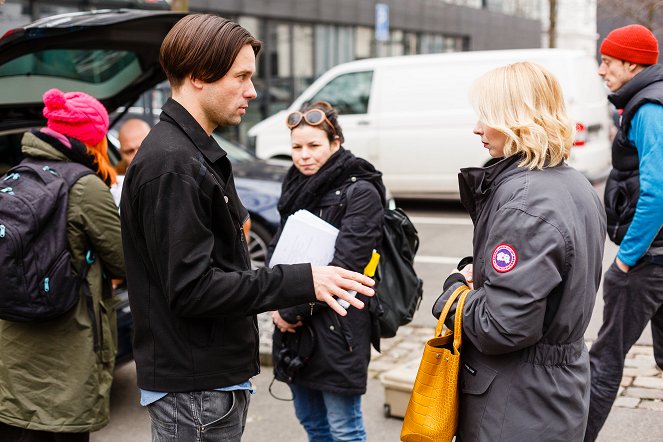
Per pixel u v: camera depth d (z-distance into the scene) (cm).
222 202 204
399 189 1009
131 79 430
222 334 209
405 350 495
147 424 399
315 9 1798
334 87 1038
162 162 198
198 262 196
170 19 374
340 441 298
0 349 297
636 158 320
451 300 221
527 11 3130
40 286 281
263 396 432
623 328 319
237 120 213
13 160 432
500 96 215
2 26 431
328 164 297
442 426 220
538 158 208
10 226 275
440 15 2400
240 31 207
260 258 622
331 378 291
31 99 404
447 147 976
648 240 304
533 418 211
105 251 300
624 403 404
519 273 199
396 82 1002
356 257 282
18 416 296
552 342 211
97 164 313
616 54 324
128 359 410
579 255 205
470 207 225
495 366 214
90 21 337
